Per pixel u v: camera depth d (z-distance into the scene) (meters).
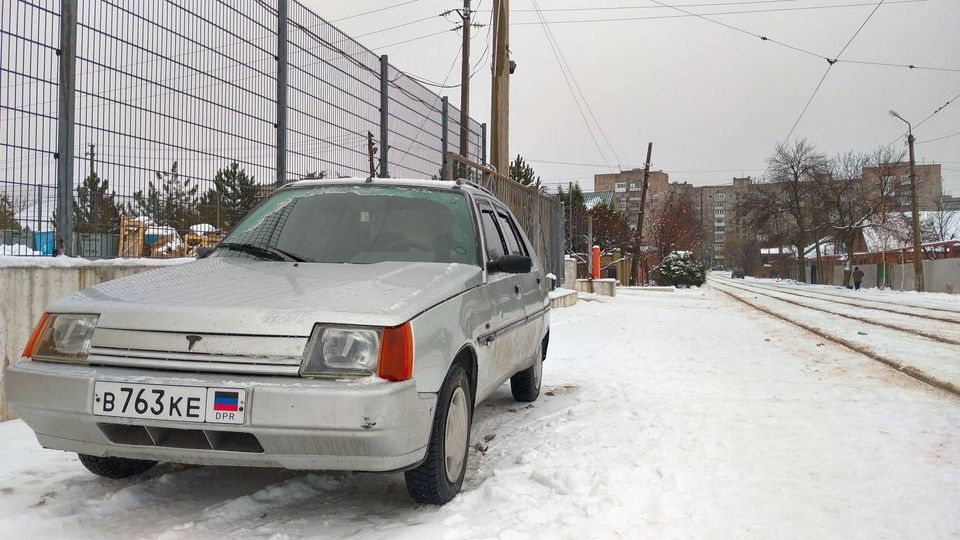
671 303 23.52
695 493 3.63
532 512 3.33
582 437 4.79
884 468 4.07
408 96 10.72
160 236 6.16
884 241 56.34
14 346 4.84
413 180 4.92
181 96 6.31
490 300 4.24
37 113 5.10
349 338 3.01
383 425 2.90
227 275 3.70
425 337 3.21
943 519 3.29
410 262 4.07
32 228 5.11
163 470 4.02
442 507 3.45
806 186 58.84
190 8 6.39
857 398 6.22
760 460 4.22
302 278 3.61
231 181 6.89
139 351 3.08
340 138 8.70
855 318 16.66
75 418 3.03
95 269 5.40
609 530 3.13
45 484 3.72
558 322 13.76
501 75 15.58
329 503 3.55
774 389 6.70
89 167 5.49
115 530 3.14
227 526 3.21
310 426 2.87
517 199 13.96
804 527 3.19
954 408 5.77
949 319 16.52
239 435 3.01
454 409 3.60
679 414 5.52
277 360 2.98
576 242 40.38
